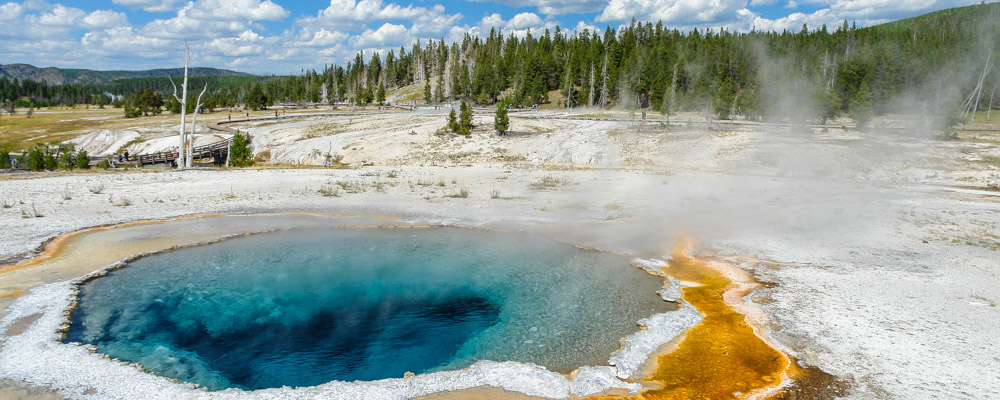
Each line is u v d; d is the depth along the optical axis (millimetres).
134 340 7742
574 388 6230
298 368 7078
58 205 16656
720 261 11625
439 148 38812
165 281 10375
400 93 109312
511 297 9695
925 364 6590
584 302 9383
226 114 72688
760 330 7793
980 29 85750
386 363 7234
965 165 27859
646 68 72000
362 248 13008
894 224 15531
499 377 6480
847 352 6984
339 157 37438
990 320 7973
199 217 15938
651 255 12266
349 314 8953
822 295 9234
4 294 8984
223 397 5996
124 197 18500
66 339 7613
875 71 58594
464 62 112375
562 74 88250
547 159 35250
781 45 74438
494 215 16656
